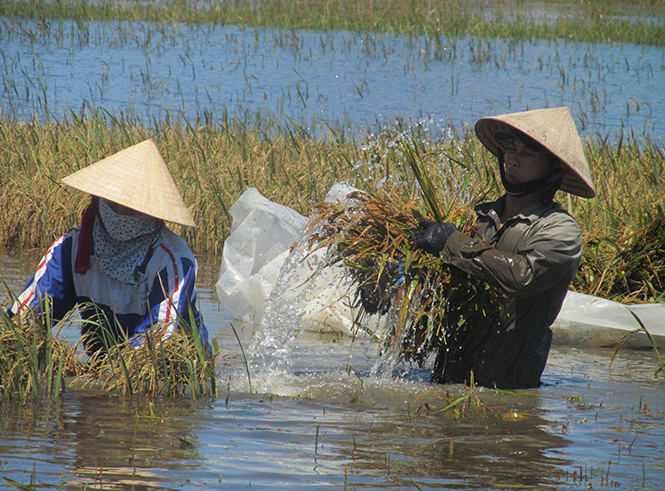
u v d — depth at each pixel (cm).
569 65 8894
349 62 8862
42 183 3778
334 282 2556
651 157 4391
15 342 1691
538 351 1906
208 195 3803
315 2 12694
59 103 6238
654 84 7850
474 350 1911
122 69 7919
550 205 1867
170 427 1509
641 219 2931
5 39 9219
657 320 2406
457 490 1252
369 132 4534
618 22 11950
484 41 10588
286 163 4269
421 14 11444
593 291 2720
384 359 1983
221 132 5016
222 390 1803
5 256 3338
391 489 1248
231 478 1269
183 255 1783
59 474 1253
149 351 1725
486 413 1691
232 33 10581
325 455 1392
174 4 12581
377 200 1955
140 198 1681
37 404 1608
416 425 1591
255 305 2586
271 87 7381
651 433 1580
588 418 1675
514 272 1759
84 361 1922
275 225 2770
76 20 10369
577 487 1282
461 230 1906
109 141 4544
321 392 1823
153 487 1220
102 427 1488
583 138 5309
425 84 7700
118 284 1770
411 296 1847
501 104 6781
